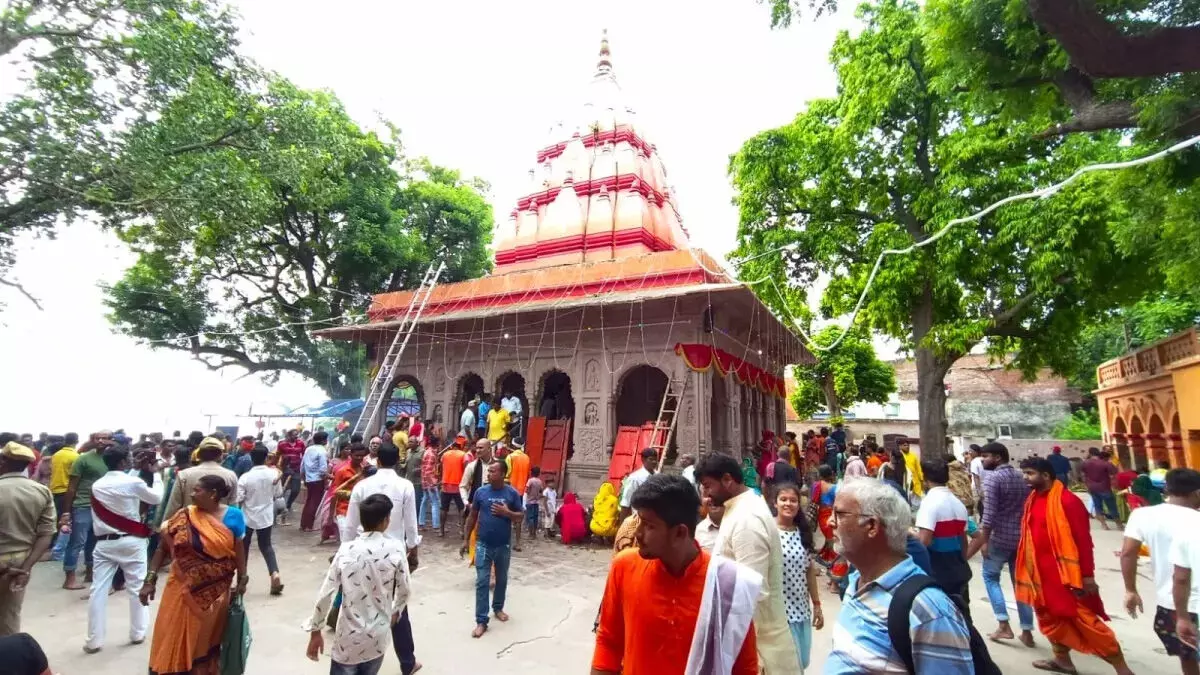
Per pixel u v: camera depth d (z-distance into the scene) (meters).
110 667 5.12
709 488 3.77
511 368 15.38
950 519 4.77
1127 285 13.05
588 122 19.03
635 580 2.50
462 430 14.62
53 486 9.17
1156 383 15.64
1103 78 6.44
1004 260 13.77
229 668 4.07
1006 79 7.52
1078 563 5.04
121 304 21.45
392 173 24.19
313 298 23.59
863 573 2.47
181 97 12.14
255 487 7.20
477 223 26.73
